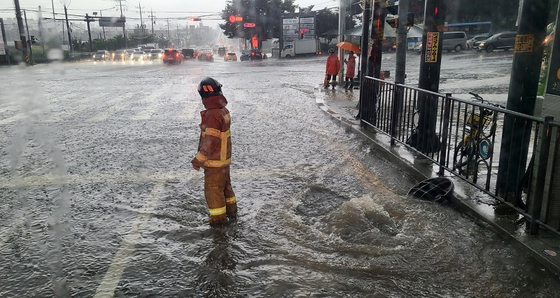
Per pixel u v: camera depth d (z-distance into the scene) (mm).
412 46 47781
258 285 3199
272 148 7605
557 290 3098
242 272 3385
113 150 7555
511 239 3791
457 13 49406
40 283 3268
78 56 53719
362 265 3441
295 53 54750
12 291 3162
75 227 4270
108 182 5707
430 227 4141
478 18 48781
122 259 3611
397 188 5363
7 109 12664
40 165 6633
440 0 6184
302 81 21469
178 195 5152
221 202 4188
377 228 4121
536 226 3762
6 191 5402
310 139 8359
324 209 4684
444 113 5520
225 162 4125
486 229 4098
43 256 3689
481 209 4371
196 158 3994
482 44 39969
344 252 3664
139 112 11875
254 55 54969
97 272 3416
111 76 25828
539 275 3291
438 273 3342
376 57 9305
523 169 4348
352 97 14555
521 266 3418
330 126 9727
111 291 3145
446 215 4434
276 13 66312
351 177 5855
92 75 26750
